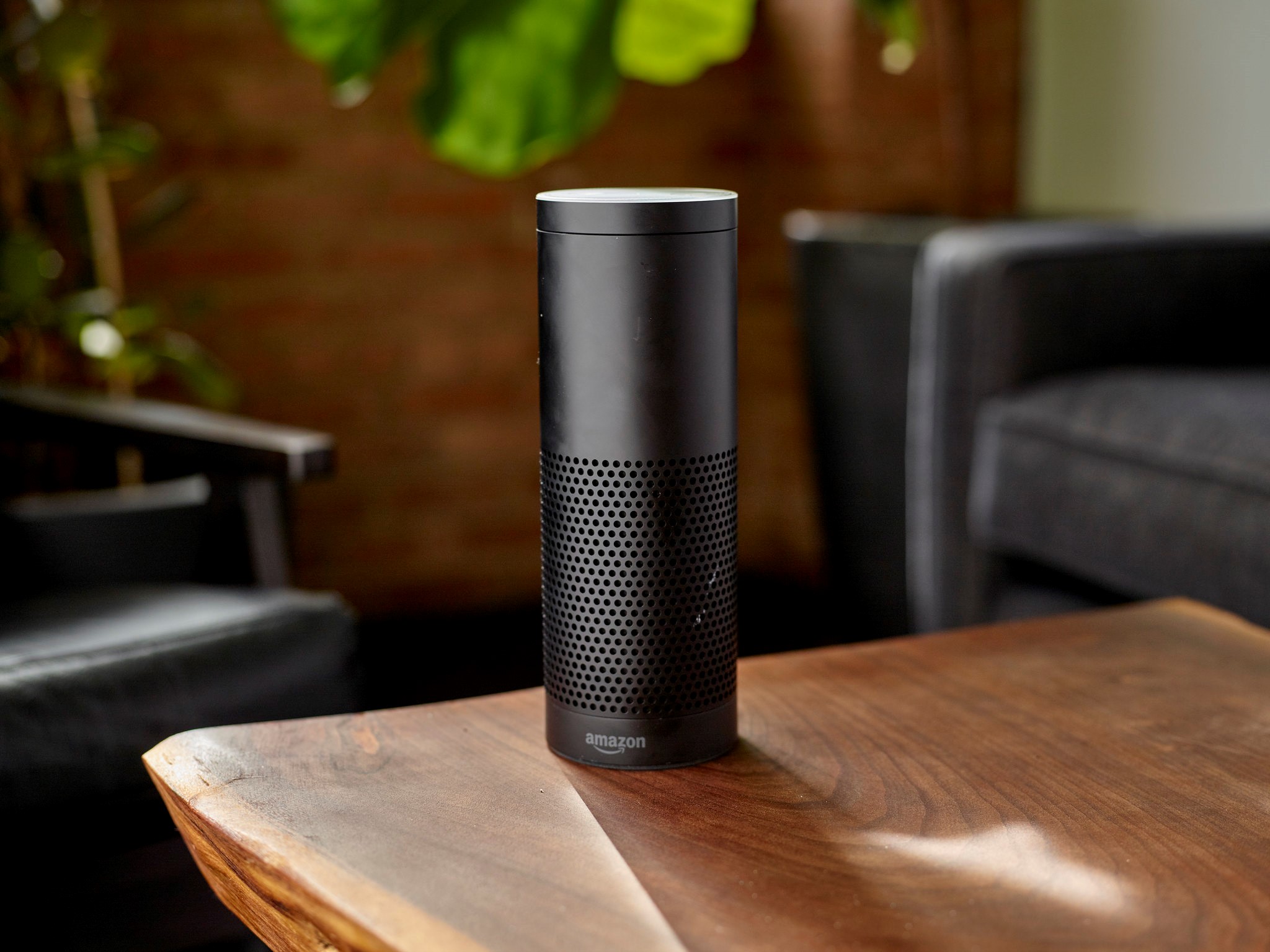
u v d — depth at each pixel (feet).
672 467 2.01
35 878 3.27
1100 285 5.29
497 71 5.19
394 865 1.71
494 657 7.77
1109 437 4.65
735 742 2.16
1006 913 1.61
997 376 5.21
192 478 5.40
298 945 1.73
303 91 7.82
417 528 8.57
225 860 1.85
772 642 7.77
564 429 2.04
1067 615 2.90
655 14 5.72
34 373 6.16
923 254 6.16
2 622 3.73
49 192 6.36
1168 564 4.39
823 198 8.28
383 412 8.38
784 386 9.06
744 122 8.89
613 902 1.63
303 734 2.19
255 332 7.98
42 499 6.15
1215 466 4.23
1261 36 6.84
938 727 2.24
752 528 9.32
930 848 1.79
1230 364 5.52
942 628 5.52
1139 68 7.61
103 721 3.34
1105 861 1.75
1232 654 2.62
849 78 7.89
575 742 2.08
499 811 1.90
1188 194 7.39
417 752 2.12
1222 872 1.72
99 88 6.56
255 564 4.22
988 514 5.21
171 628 3.60
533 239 8.51
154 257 7.65
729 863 1.74
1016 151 8.48
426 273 8.31
